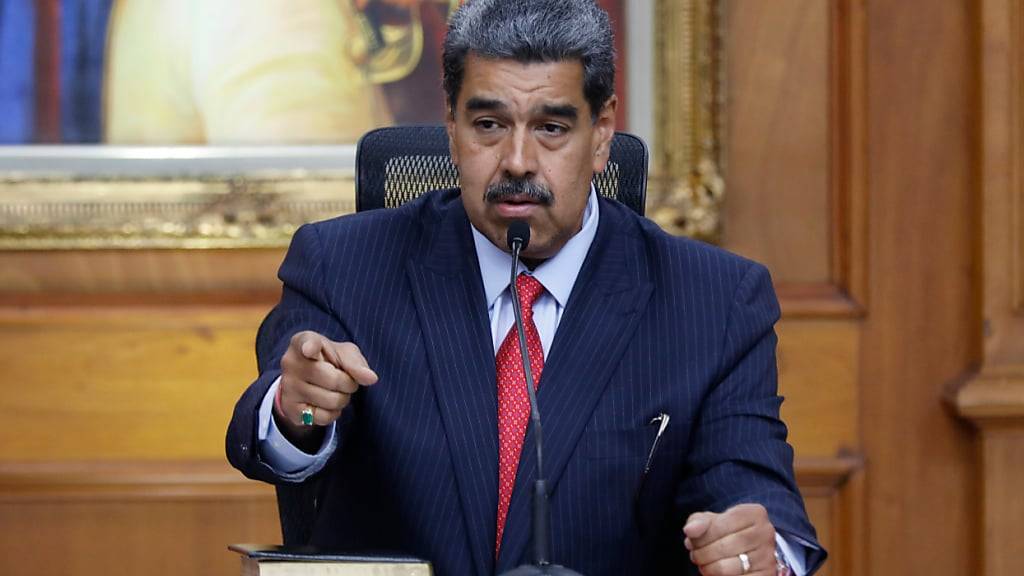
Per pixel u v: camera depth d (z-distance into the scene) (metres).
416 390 6.16
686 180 11.60
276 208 11.59
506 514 5.96
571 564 5.96
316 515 6.75
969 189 11.87
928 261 11.85
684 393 6.22
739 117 11.88
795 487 6.14
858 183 11.83
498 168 5.94
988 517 11.58
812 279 11.94
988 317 11.61
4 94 11.51
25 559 11.52
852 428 11.84
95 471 11.48
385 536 6.12
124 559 11.56
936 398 11.86
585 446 6.05
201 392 11.63
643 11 11.62
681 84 11.59
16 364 11.55
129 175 11.55
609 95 6.14
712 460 6.13
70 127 11.55
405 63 11.73
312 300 6.45
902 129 11.86
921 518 11.85
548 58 5.87
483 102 5.90
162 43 11.59
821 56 11.90
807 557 5.88
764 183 11.89
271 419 5.75
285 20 11.64
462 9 6.06
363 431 6.23
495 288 6.40
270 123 11.64
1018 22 11.60
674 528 6.36
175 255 11.68
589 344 6.23
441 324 6.27
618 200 7.29
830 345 11.84
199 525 11.60
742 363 6.38
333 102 11.67
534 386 6.19
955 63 11.88
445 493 6.01
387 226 6.64
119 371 11.59
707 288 6.46
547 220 5.99
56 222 11.47
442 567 5.95
